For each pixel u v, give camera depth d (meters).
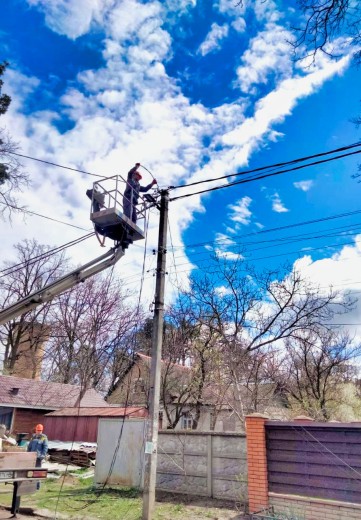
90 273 10.49
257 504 8.72
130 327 32.03
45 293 10.15
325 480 8.18
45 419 24.80
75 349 34.00
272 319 20.92
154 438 9.20
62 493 11.34
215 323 21.64
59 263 36.44
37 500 10.38
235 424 24.47
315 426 8.55
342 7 5.09
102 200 10.45
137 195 11.03
